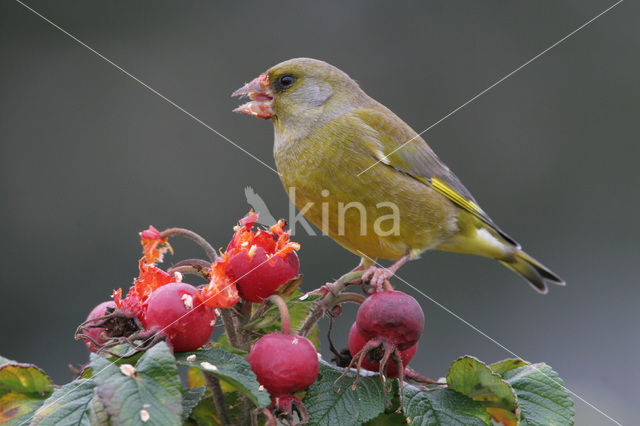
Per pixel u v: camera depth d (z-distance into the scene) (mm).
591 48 14055
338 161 6402
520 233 13125
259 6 13922
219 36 13719
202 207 12461
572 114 13812
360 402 3326
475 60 14023
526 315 11609
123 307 3152
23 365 3158
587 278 12414
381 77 13867
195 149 12898
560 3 14266
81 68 13250
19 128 12688
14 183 12273
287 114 6625
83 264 11633
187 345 3059
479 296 11656
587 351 11336
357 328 3523
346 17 14133
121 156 12742
